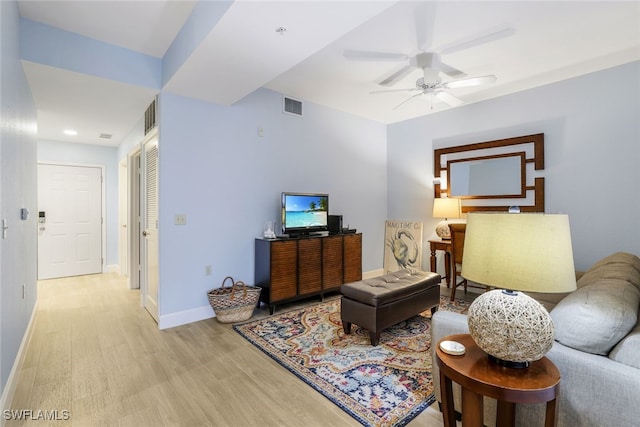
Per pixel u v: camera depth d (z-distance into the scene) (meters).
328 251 4.02
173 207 3.13
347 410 1.83
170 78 2.77
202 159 3.32
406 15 2.38
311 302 3.93
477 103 4.36
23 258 2.46
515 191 4.01
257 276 3.68
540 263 1.10
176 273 3.15
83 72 2.65
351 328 3.06
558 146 3.66
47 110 3.58
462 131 4.52
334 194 4.71
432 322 1.79
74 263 5.25
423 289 3.15
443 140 4.74
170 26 2.53
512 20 2.45
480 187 4.32
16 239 2.18
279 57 2.36
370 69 3.32
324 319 3.31
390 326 2.97
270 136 3.92
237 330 3.01
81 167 5.30
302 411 1.83
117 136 4.81
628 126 3.22
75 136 4.79
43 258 5.00
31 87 2.89
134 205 4.47
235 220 3.59
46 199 5.02
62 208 5.15
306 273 3.78
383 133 5.46
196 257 3.29
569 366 1.28
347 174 4.88
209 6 2.04
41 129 4.38
